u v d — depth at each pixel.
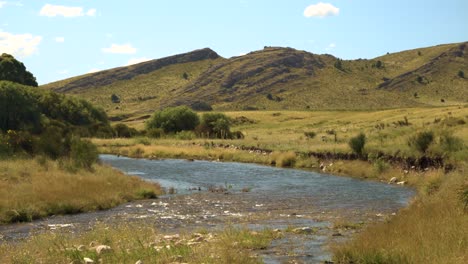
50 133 35.50
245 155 49.06
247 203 22.02
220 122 82.25
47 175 25.16
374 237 11.30
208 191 26.84
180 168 41.09
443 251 9.27
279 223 16.47
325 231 14.44
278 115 143.00
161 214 19.03
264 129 111.62
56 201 19.98
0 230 16.03
